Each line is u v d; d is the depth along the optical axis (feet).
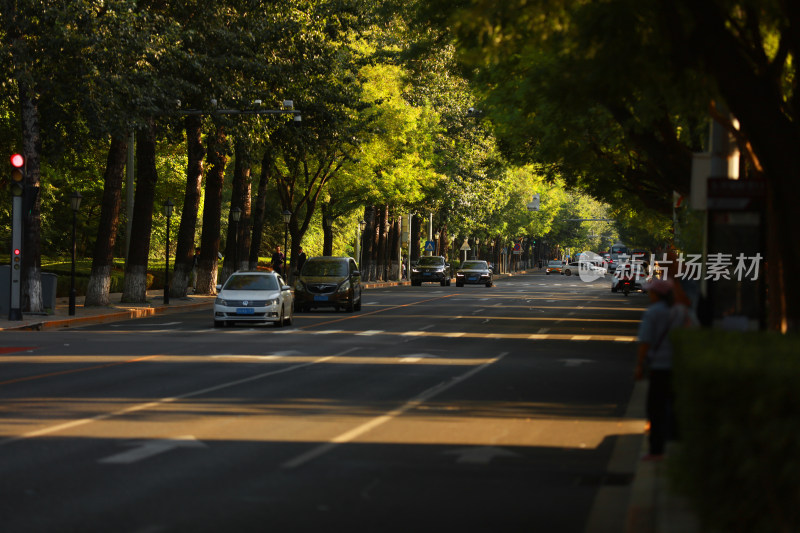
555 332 247.29
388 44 519.60
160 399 125.59
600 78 92.07
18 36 255.50
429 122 580.30
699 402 49.44
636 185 307.58
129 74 270.26
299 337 228.02
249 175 445.78
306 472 82.07
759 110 79.77
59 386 138.00
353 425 106.22
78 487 75.72
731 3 89.40
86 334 233.76
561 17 97.19
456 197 640.58
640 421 110.11
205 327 260.42
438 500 72.54
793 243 81.76
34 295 271.69
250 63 313.32
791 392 46.14
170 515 67.10
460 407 120.06
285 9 328.90
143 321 284.41
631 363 173.58
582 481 79.41
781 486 46.57
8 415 111.65
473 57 102.63
